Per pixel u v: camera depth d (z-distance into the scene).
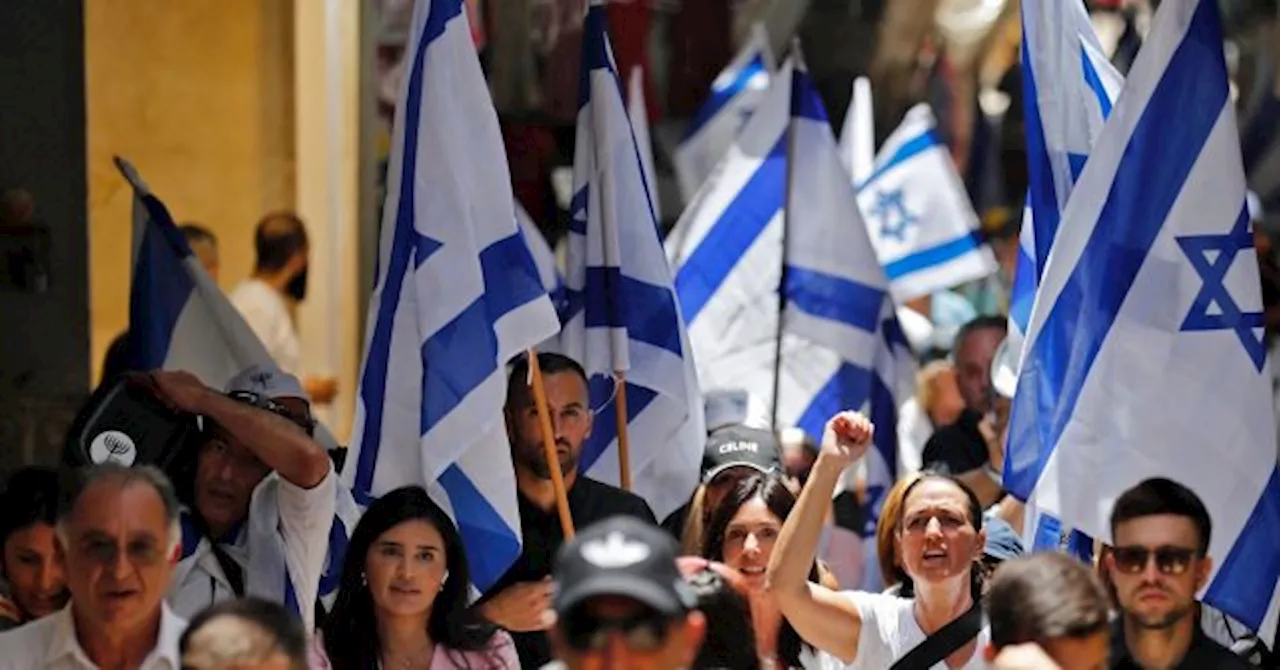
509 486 17.19
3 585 16.36
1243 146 39.19
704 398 20.91
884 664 15.90
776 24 38.47
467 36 17.58
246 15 30.27
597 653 10.84
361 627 15.70
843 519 21.62
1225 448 16.62
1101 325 16.80
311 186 30.56
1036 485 16.78
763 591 15.91
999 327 22.64
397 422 17.36
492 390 17.14
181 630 14.20
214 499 15.89
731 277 22.20
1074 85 18.44
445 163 17.34
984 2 39.59
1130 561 14.74
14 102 24.52
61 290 24.53
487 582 17.06
